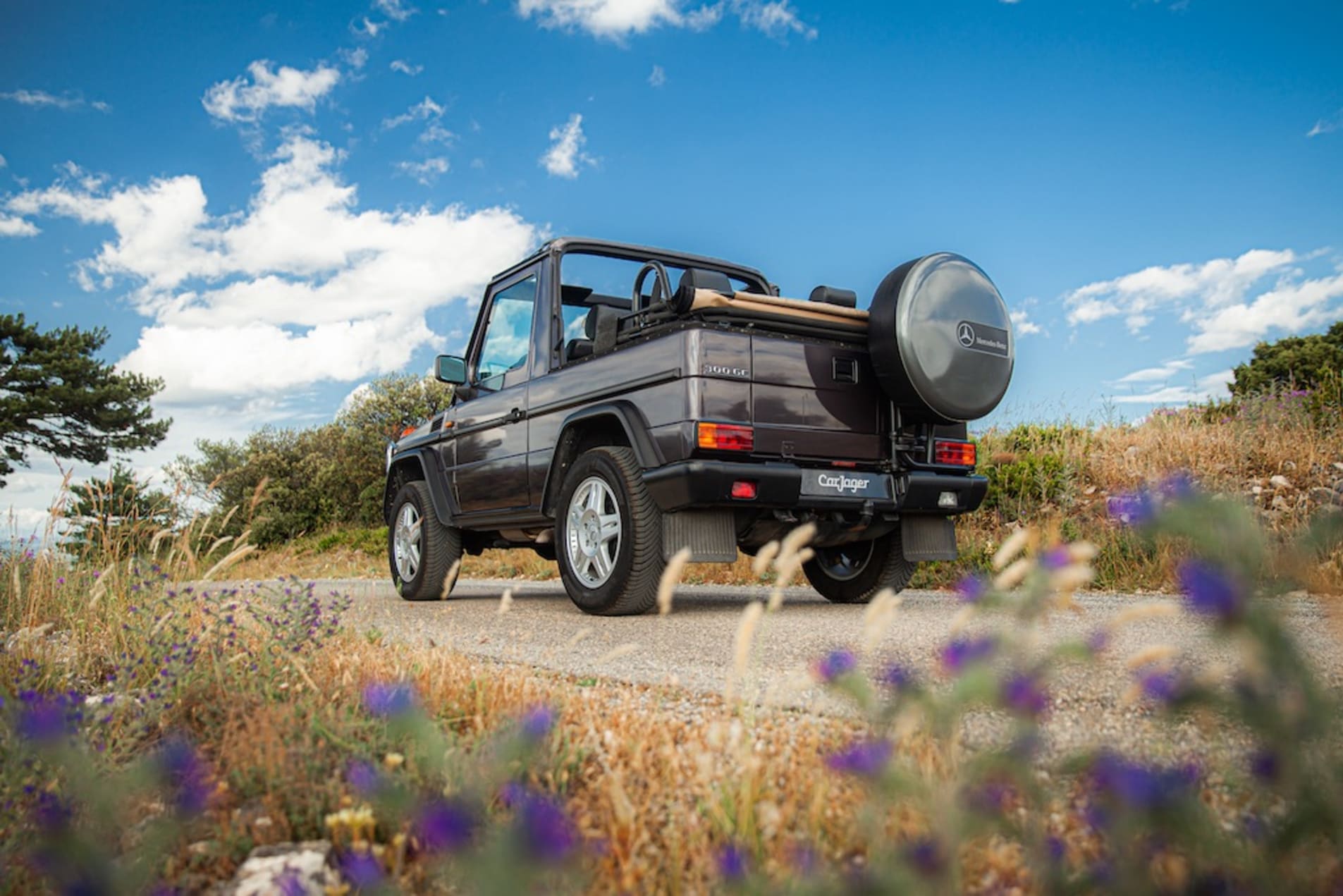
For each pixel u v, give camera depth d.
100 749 2.31
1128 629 4.12
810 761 1.97
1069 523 7.81
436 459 7.46
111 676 3.66
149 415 34.03
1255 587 1.01
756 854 1.55
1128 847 1.15
